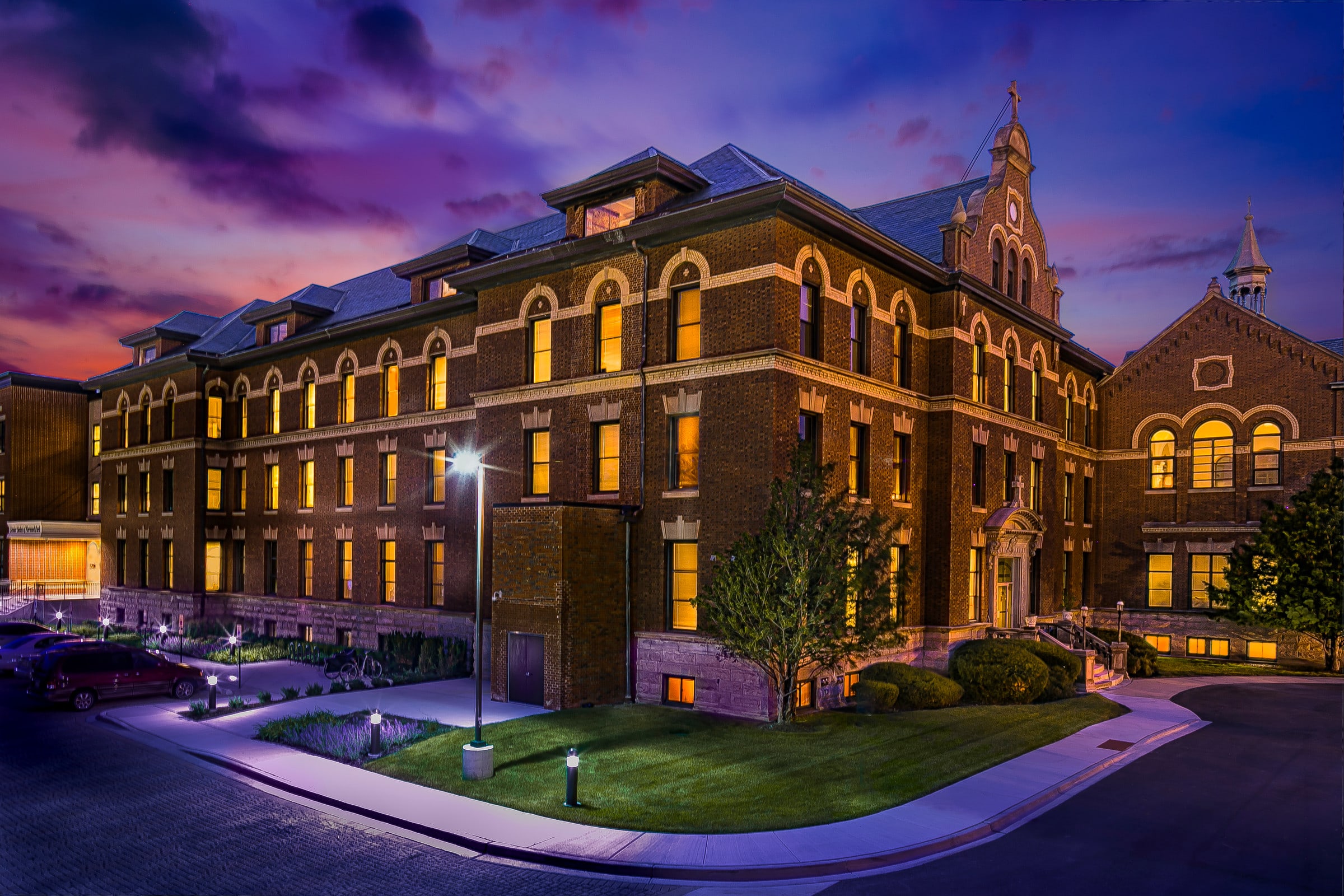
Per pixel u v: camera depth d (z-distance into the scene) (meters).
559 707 21.94
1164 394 39.00
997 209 30.31
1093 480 40.25
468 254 31.33
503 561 23.70
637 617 23.56
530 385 26.44
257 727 21.00
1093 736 20.12
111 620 44.81
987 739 19.19
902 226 31.33
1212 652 36.59
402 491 32.38
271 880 11.67
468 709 22.25
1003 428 29.91
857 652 20.92
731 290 22.02
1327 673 31.70
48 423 51.66
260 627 37.97
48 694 23.44
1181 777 16.80
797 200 20.95
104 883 11.63
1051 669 25.48
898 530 25.34
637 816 13.81
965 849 12.80
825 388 22.89
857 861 12.05
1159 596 38.62
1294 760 18.12
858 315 24.88
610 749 17.89
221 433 41.12
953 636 26.39
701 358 22.33
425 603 31.30
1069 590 37.75
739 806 14.30
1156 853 12.62
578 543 22.45
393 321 32.75
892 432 25.64
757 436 21.14
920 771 16.48
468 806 14.45
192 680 25.75
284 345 37.25
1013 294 31.30
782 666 20.12
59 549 51.03
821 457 22.66
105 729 21.45
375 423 33.59
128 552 44.50
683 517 22.62
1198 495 37.81
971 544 27.69
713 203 21.67
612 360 24.89
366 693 24.88
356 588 34.03
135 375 44.16
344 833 13.58
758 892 11.27
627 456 24.02
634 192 24.58
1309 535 30.27
